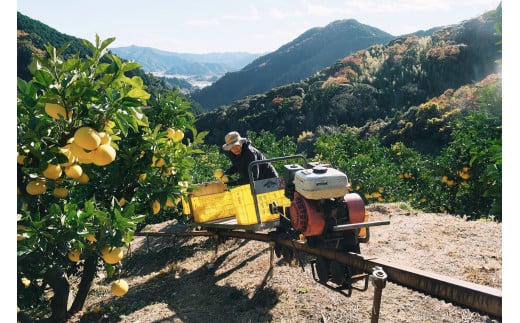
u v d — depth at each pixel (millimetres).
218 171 6797
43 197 4805
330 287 4566
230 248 8203
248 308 5391
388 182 15148
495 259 5801
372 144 22516
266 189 6004
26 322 4867
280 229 5840
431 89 93938
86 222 3883
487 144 6406
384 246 6820
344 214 4449
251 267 6789
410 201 14836
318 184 4238
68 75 3633
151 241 10352
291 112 95750
